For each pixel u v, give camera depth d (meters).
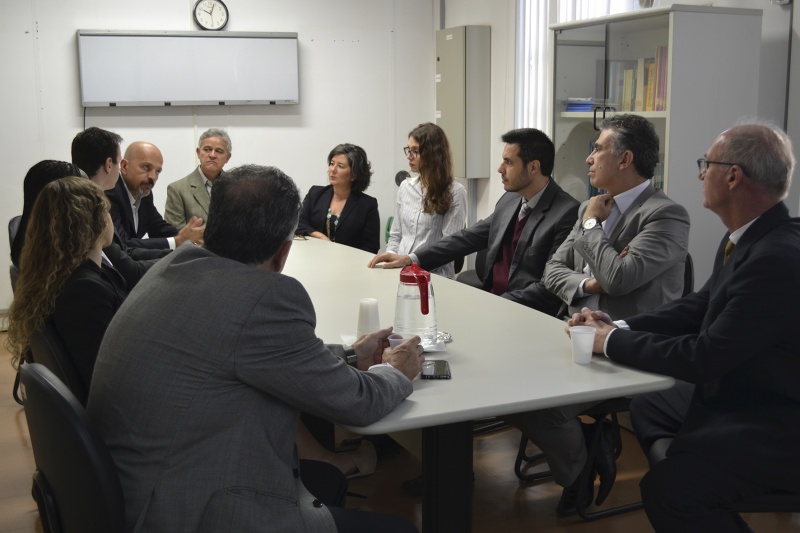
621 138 2.83
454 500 2.04
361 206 4.78
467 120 5.80
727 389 2.04
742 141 2.04
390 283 3.17
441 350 2.22
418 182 4.52
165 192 5.98
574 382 1.93
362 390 1.66
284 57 5.98
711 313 2.07
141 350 1.53
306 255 3.92
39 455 1.58
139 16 5.75
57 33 5.60
